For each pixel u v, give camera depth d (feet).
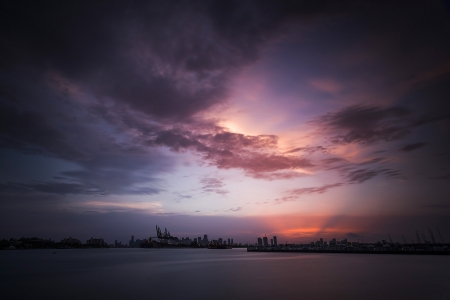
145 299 83.15
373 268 150.30
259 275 135.64
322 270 149.48
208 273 149.69
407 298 77.15
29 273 165.48
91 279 130.72
